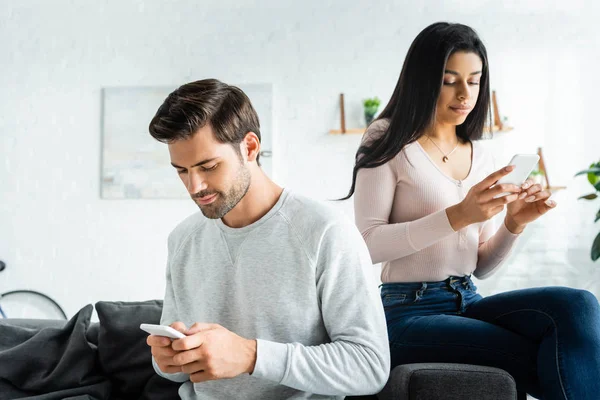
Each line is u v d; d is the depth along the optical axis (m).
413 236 1.60
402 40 4.16
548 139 4.10
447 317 1.58
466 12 4.14
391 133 1.72
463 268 1.72
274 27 4.25
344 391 1.29
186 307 1.50
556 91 4.10
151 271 4.33
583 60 4.09
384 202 1.72
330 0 4.21
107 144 4.34
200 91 1.28
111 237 4.36
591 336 1.36
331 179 4.21
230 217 1.42
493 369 1.40
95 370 2.20
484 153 1.86
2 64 4.43
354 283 1.35
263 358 1.24
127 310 2.24
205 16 4.30
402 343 1.59
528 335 1.50
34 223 4.41
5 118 4.43
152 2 4.34
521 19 4.11
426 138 1.77
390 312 1.69
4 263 4.41
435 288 1.68
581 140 4.09
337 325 1.34
